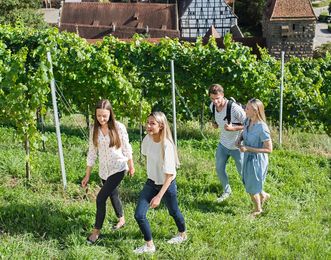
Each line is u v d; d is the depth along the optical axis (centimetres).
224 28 5856
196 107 1330
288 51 4750
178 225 607
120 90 1073
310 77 1681
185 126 1325
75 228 625
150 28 5203
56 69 1111
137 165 909
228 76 1290
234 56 1275
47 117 1300
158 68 1277
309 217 719
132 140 1155
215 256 584
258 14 7388
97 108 580
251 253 596
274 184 855
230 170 903
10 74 784
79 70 1099
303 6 4681
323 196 814
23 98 783
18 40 1223
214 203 754
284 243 625
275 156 1030
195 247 596
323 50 5447
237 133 739
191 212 705
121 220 642
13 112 786
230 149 749
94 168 862
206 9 5800
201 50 1279
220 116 736
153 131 555
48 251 567
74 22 5291
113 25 5269
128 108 1088
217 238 621
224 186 774
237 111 722
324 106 1412
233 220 682
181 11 5897
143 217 571
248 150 688
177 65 1283
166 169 557
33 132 789
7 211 654
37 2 4234
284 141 1201
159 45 1285
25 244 581
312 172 929
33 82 777
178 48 1280
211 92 724
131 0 6950
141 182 812
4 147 949
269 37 4753
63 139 1073
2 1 3784
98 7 5362
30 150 804
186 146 1112
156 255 579
